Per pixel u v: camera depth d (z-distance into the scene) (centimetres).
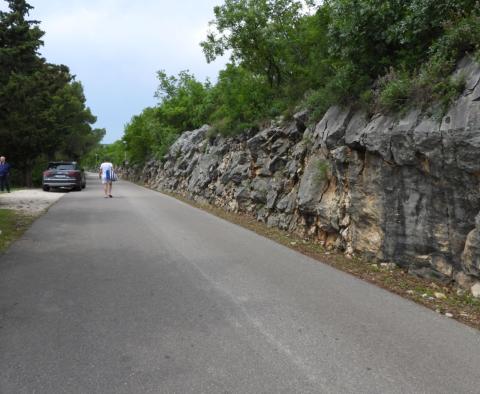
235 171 1370
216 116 1900
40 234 877
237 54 1508
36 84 2608
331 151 801
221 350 359
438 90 561
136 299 487
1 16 2445
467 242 501
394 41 728
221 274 605
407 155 590
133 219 1132
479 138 476
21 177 2916
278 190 1076
